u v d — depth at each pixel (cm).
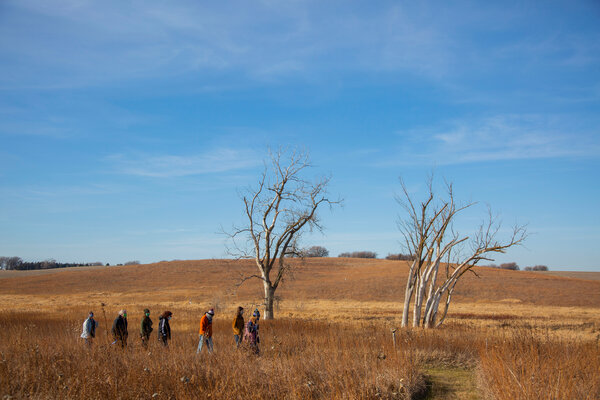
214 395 807
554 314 4553
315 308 4962
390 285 7562
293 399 812
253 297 6412
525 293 6769
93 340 1405
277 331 1967
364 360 1047
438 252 2892
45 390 797
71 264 18238
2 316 2644
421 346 1455
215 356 1091
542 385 793
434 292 2845
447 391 1007
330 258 12850
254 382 888
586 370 946
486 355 1132
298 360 1088
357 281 8044
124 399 786
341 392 860
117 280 8869
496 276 8350
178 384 852
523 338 1260
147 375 875
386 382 930
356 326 2697
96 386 816
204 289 7556
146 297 6469
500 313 4556
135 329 2328
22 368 898
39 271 13925
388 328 2453
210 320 1412
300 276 8925
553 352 1109
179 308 4591
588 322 3712
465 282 7588
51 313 3525
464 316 4031
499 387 847
